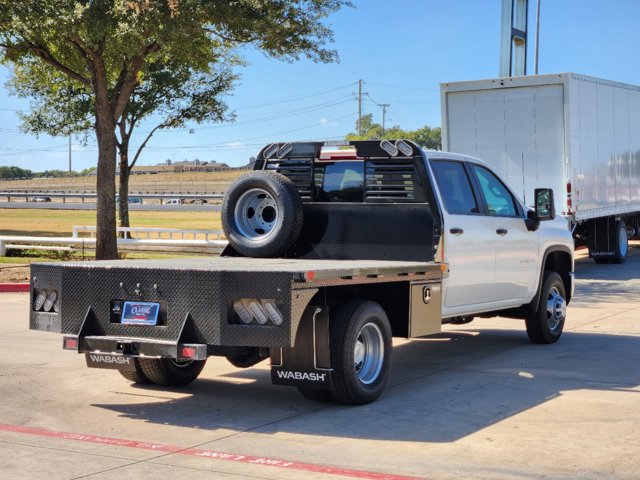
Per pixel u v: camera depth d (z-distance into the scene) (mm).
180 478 5312
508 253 9781
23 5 17594
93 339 7008
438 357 9922
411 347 10711
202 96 32469
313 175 9109
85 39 18719
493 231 9492
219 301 6574
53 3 17766
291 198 8648
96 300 7109
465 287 9000
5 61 22578
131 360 6957
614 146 22422
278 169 9242
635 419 6867
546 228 10766
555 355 10016
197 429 6582
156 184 151000
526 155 19766
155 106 32000
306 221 9039
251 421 6836
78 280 7176
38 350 10367
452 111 20453
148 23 18031
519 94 19766
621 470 5496
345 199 8969
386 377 7586
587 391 7953
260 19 19641
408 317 7840
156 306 6863
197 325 6672
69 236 37781
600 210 21359
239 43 21531
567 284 11406
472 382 8383
